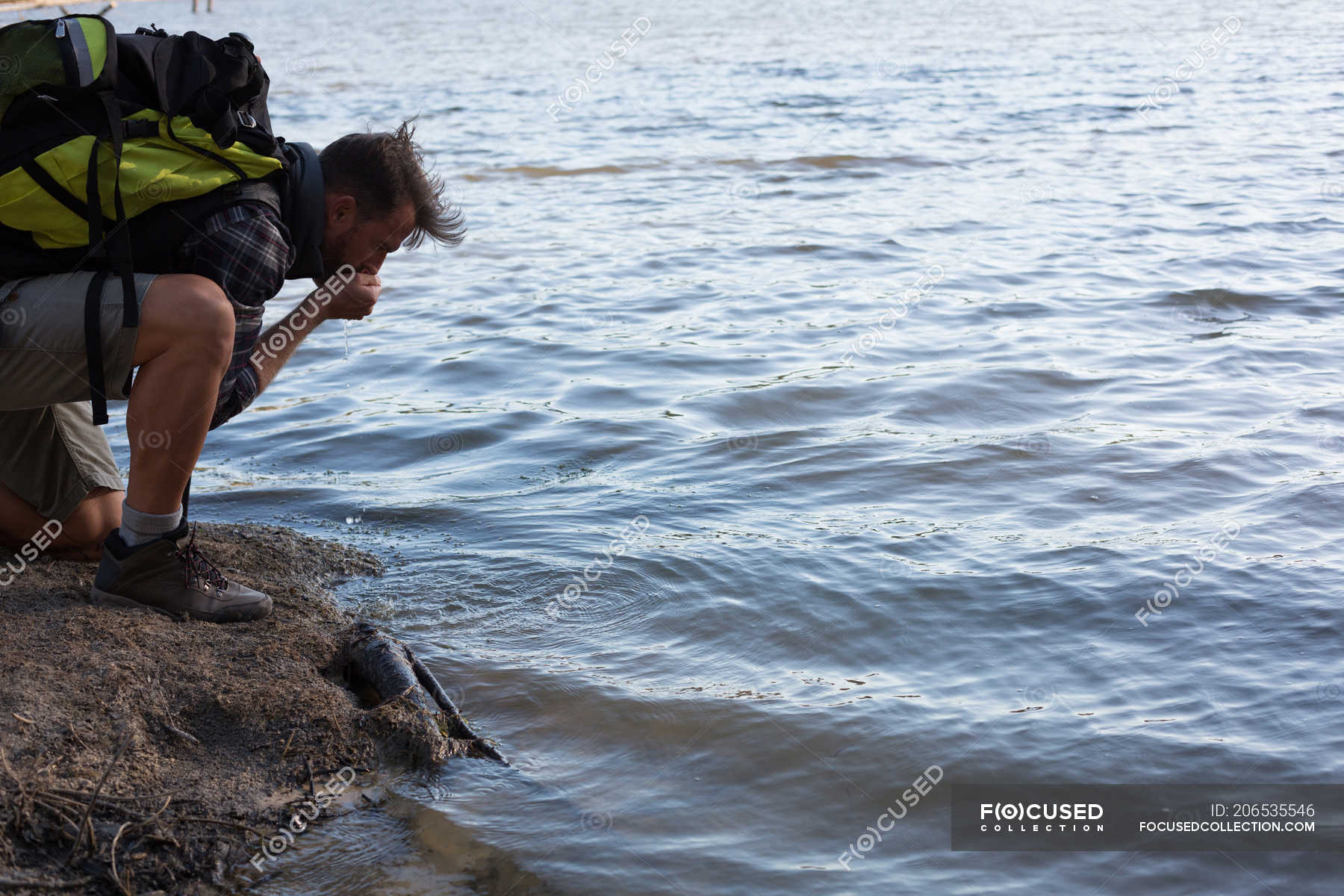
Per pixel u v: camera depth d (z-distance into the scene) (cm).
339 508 457
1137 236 912
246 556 399
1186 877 250
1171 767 284
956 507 440
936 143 1388
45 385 311
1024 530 417
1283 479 448
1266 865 252
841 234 962
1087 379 582
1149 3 3381
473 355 667
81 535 368
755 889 250
